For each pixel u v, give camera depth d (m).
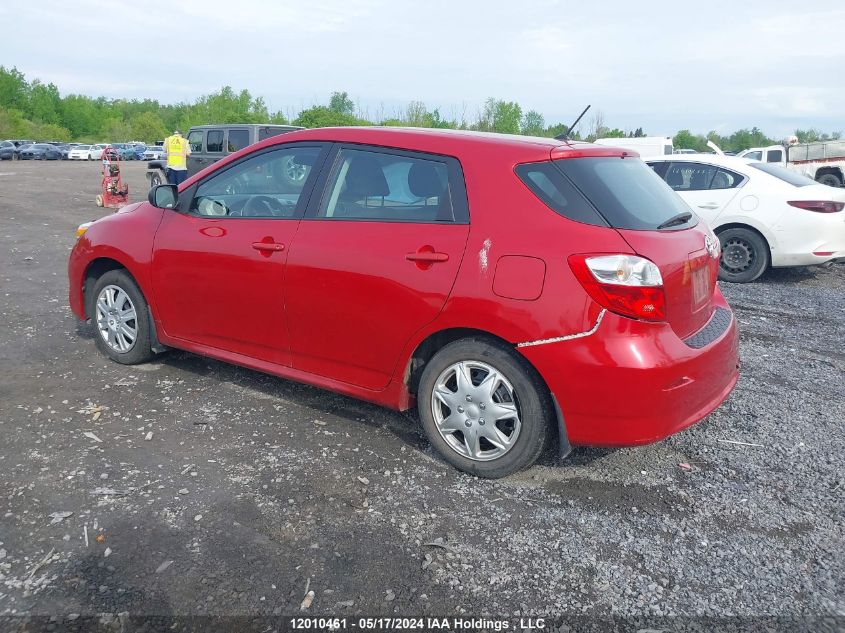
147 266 4.55
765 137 80.88
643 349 3.00
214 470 3.48
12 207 15.05
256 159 4.21
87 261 4.94
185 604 2.49
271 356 4.10
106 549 2.79
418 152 3.59
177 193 4.60
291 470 3.50
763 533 3.02
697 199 8.73
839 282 8.66
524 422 3.26
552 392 3.14
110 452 3.64
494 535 2.96
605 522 3.08
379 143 3.73
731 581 2.69
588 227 3.10
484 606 2.52
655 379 3.00
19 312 6.38
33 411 4.13
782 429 4.11
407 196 3.56
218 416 4.14
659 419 3.07
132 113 139.00
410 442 3.85
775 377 5.04
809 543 2.95
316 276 3.72
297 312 3.86
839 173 22.98
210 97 85.56
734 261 8.62
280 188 4.06
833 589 2.64
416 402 3.74
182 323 4.49
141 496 3.21
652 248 3.07
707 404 3.37
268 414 4.18
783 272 9.33
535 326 3.10
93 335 5.70
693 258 3.31
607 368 2.99
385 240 3.53
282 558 2.77
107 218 5.01
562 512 3.16
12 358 5.08
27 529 2.91
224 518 3.04
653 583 2.67
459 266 3.28
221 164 4.37
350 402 4.39
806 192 8.24
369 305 3.56
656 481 3.46
